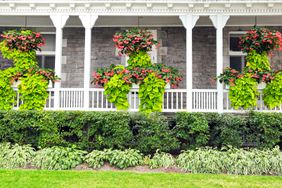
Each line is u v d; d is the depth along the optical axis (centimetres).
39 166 905
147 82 1069
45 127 1009
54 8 1132
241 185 739
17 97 1099
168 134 1008
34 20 1269
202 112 1037
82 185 720
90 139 1030
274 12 1116
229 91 1077
